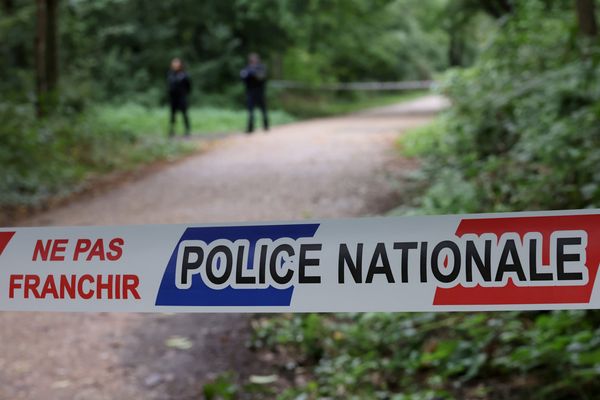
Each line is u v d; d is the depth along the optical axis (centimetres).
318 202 1020
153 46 2967
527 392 493
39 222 1040
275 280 246
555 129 710
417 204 895
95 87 2509
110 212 1077
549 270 224
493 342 550
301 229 246
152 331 649
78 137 1473
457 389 519
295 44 3475
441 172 930
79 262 263
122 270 261
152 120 2275
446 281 231
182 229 258
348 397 530
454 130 1057
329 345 598
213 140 1889
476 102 1013
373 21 3866
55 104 1562
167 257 257
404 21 5206
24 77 2003
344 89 4341
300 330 617
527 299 225
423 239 235
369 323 613
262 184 1185
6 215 1073
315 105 3519
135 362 593
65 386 552
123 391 546
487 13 2608
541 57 1049
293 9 3086
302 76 3712
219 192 1159
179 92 1955
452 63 5772
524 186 711
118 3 2716
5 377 564
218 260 252
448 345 524
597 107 713
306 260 243
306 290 243
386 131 1925
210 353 605
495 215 230
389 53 4700
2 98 1490
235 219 971
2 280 269
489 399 497
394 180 1056
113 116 2230
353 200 1007
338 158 1402
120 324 668
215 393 524
